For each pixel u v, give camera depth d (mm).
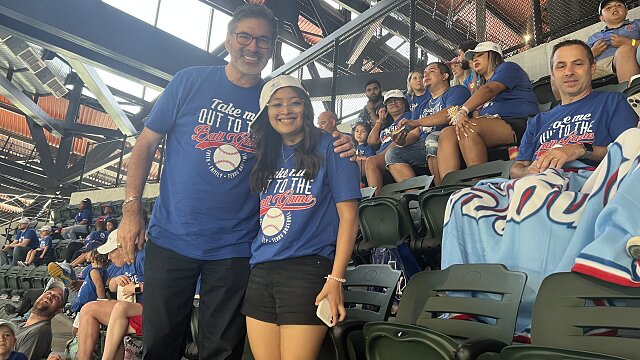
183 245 1779
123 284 3480
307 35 13766
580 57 2348
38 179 17844
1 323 3143
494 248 1793
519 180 1821
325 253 1645
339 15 12586
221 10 11148
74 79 17312
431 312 1635
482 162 2861
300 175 1689
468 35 5633
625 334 1254
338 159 1671
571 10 4590
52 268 5754
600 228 1324
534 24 4805
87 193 13188
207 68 1924
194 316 2576
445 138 3061
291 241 1630
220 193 1815
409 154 3633
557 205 1674
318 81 7109
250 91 1919
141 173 1849
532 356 1087
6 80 13625
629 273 1163
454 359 1250
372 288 2123
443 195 2520
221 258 1790
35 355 3826
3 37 12109
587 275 1232
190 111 1863
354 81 6699
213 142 1839
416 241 2676
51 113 18781
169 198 1843
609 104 2260
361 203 3016
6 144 19656
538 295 1306
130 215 1791
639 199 1268
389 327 1447
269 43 1848
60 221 12750
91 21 9398
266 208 1724
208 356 1776
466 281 1546
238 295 1798
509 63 3252
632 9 4160
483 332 1437
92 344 3346
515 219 1738
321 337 1595
